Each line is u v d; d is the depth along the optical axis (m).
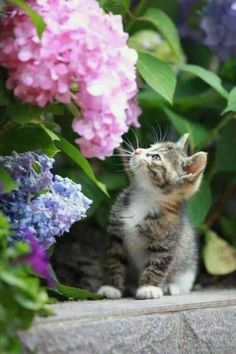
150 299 1.34
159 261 1.39
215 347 1.30
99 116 1.23
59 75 1.20
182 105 1.59
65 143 1.32
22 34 1.20
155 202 1.39
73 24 1.20
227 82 1.65
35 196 1.27
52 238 1.27
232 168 1.58
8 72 1.23
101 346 1.18
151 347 1.23
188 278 1.46
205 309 1.29
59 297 1.32
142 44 1.65
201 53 1.79
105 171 1.59
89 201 1.30
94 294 1.33
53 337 1.15
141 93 1.56
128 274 1.43
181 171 1.39
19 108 1.23
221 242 1.57
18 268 1.10
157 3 1.78
